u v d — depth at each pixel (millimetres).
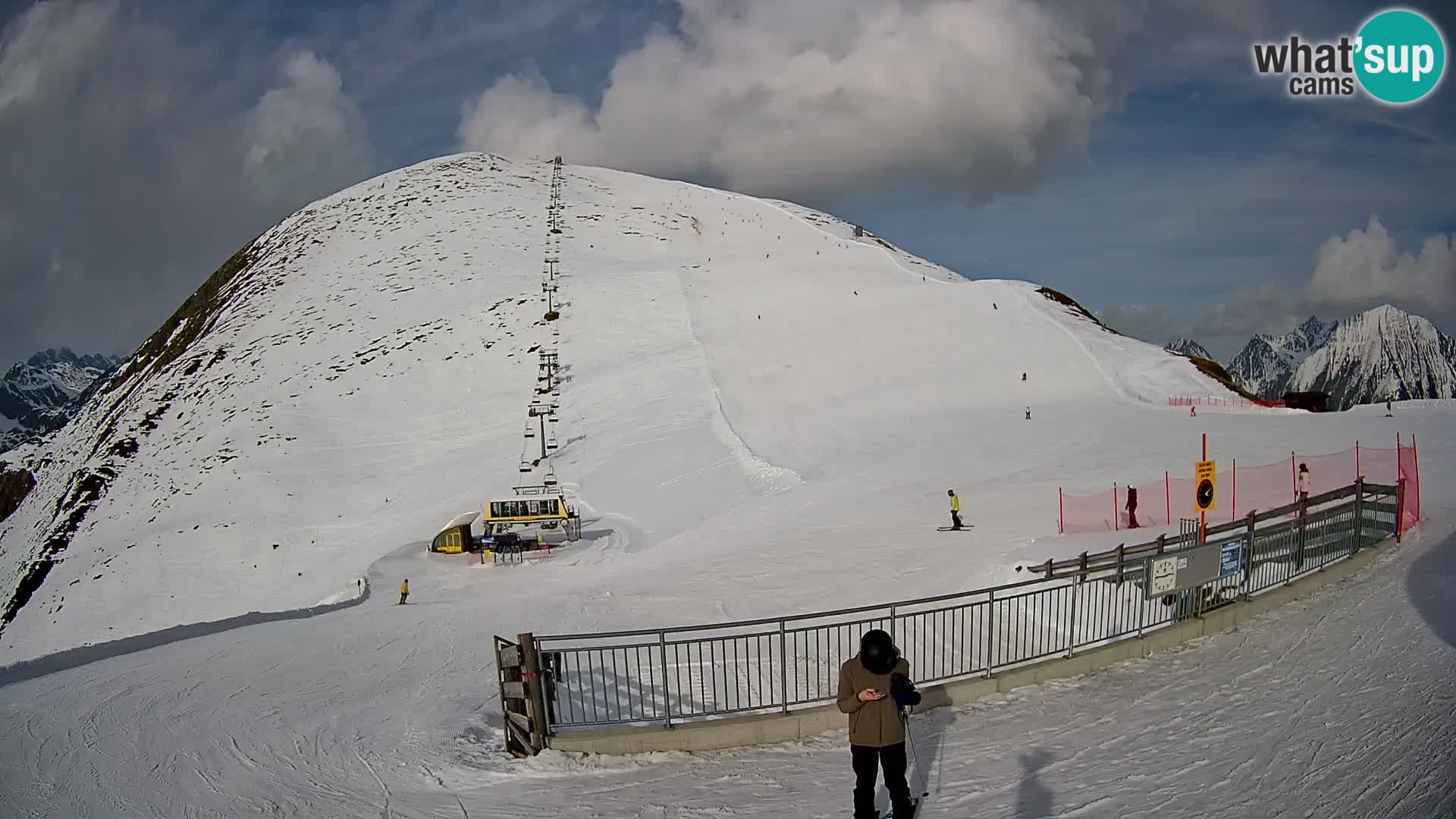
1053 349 56250
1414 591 13953
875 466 38219
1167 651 12578
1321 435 34125
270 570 46500
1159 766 8375
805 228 105062
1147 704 10352
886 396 51969
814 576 21734
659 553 31250
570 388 62344
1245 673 11094
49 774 11531
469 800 9578
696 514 37875
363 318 79688
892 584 19531
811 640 15289
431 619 23438
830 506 32250
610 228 99750
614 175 128250
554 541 38906
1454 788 6879
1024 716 10438
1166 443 35188
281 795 10297
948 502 29469
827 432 46375
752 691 13359
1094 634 12781
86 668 19391
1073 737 9516
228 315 89438
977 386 52312
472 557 38281
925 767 9055
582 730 10930
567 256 89438
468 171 120438
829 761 9734
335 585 41125
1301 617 13422
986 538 23312
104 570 49719
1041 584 15016
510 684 11375
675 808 8664
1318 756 8078
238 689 16188
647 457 48281
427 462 56031
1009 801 7938
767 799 8703
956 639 14148
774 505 34719
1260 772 7910
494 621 22000
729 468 42875
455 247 93250
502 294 78875
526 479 50031
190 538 50906
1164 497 24281
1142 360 53969
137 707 15102
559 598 24266
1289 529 15164
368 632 22188
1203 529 14367
